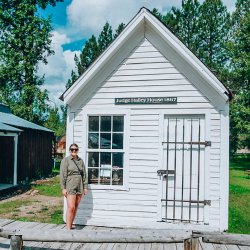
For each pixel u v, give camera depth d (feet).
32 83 110.73
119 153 30.89
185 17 142.20
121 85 30.76
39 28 111.45
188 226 28.50
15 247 16.38
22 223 29.68
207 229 28.12
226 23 142.82
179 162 29.35
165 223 29.07
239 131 139.13
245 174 92.17
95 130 31.40
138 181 30.01
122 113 30.60
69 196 27.14
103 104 31.04
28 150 71.87
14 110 106.63
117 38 29.66
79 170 27.53
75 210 27.76
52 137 87.76
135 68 30.55
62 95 30.86
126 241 16.02
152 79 30.12
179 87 29.50
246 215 37.01
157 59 30.09
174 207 29.22
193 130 29.19
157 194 29.60
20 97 108.99
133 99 30.40
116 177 30.81
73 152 27.40
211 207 28.37
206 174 28.58
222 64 145.28
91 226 30.09
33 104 107.86
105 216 30.35
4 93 108.88
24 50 109.29
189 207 28.89
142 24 30.12
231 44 123.34
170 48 29.76
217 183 28.43
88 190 30.89
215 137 28.58
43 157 81.25
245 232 29.48
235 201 46.65
